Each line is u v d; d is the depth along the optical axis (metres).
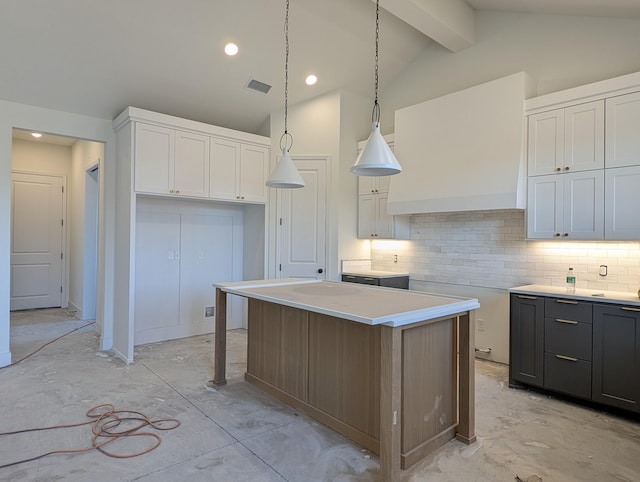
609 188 3.14
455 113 4.07
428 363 2.43
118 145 4.41
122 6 3.39
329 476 2.17
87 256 6.04
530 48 3.97
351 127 5.07
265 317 3.40
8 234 3.93
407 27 4.40
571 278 3.46
